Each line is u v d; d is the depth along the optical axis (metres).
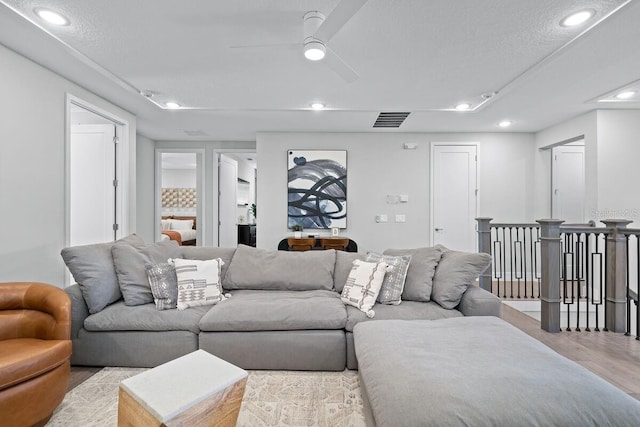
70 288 2.28
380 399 1.22
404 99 3.54
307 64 2.69
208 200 5.81
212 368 1.43
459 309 2.42
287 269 2.81
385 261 2.61
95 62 2.67
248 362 2.21
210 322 2.20
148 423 1.17
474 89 3.25
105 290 2.32
